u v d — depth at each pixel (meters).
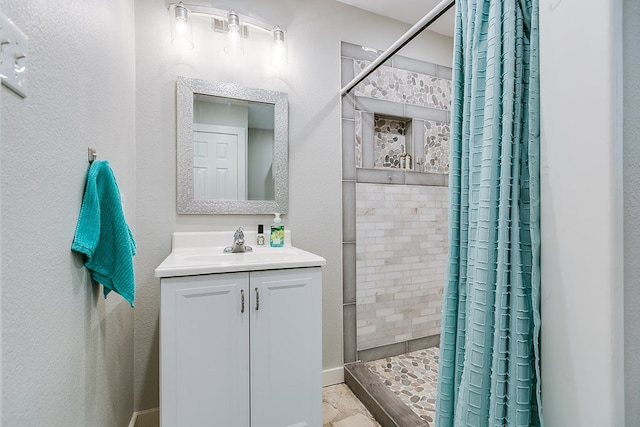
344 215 1.83
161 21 1.45
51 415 0.58
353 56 1.86
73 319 0.68
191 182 1.48
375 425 1.39
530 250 0.67
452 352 0.86
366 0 1.82
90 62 0.80
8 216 0.45
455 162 0.88
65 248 0.64
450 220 0.88
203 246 1.48
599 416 0.54
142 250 1.41
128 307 1.27
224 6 1.55
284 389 1.15
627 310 0.54
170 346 1.00
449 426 0.85
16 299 0.47
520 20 0.70
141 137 1.41
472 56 0.80
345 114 1.84
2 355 0.43
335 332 1.80
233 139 1.57
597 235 0.54
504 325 0.67
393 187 1.97
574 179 0.58
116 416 1.09
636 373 0.55
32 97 0.51
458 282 0.86
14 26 0.45
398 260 1.98
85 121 0.75
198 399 1.03
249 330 1.10
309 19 1.74
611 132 0.52
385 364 1.86
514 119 0.69
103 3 0.91
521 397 0.64
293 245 1.70
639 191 0.56
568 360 0.58
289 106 1.69
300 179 1.72
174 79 1.46
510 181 0.68
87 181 0.74
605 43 0.53
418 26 1.21
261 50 1.63
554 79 0.61
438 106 2.13
